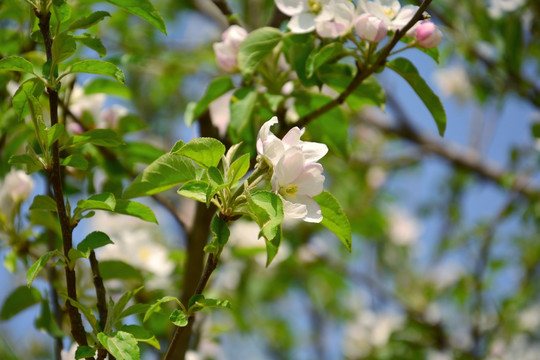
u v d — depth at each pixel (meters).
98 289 0.73
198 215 0.84
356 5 0.81
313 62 0.78
